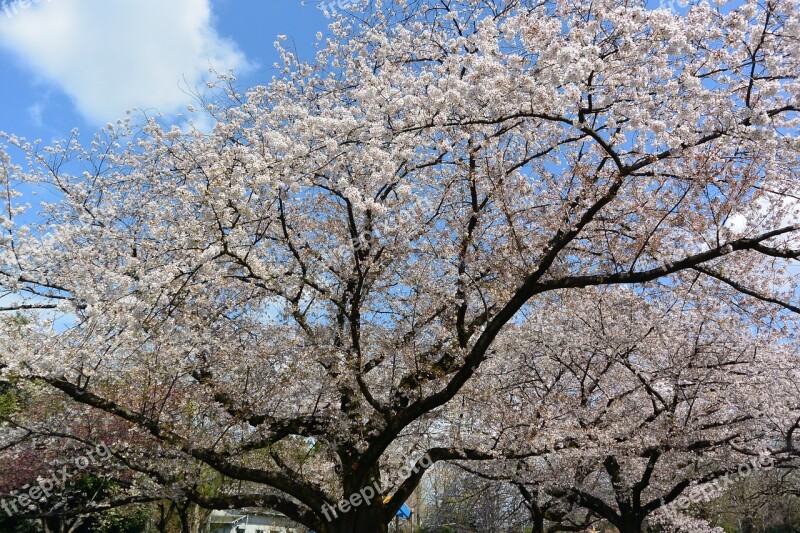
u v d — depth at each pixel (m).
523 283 7.27
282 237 8.44
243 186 6.69
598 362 11.19
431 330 9.25
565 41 6.58
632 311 9.92
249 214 6.50
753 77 6.37
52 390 8.91
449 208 9.15
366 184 7.33
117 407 7.62
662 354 10.60
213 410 8.67
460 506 15.77
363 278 7.68
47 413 9.46
